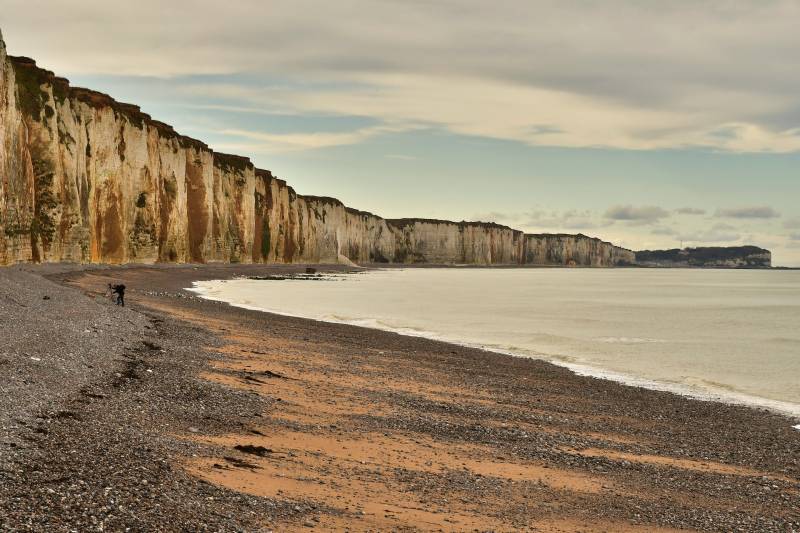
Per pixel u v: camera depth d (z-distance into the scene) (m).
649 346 41.59
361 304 70.56
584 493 14.06
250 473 13.09
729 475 16.12
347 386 24.00
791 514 13.38
